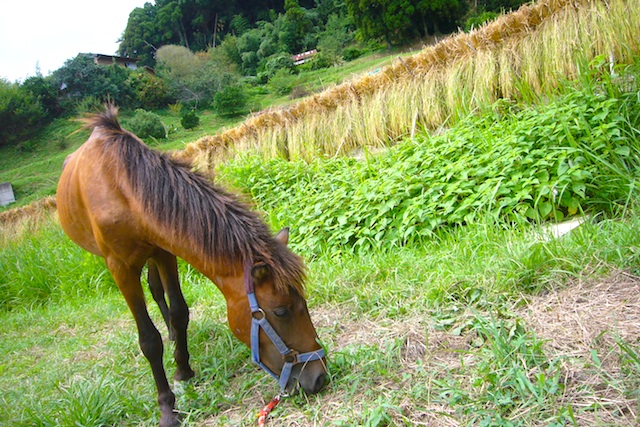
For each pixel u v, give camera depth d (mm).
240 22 52375
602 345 2262
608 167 3936
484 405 2078
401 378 2445
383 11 26516
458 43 6465
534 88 5863
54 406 2955
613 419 1846
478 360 2398
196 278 5586
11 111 34125
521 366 2234
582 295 2709
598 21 5398
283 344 2340
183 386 2963
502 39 6125
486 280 3074
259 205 6359
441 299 3080
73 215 3170
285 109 8180
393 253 4254
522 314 2707
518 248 3229
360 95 7414
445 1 24391
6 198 25656
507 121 5219
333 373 2605
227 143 8773
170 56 42562
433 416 2111
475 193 4457
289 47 40844
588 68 4938
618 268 2809
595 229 3230
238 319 2398
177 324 3016
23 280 7020
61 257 7355
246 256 2361
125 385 3166
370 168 5699
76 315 5324
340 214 5176
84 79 35969
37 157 32281
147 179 2572
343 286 3791
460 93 6359
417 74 6801
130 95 35750
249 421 2480
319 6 43781
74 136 33594
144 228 2607
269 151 8078
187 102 35719
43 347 4621
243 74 41938
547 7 5801
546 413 1953
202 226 2418
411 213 4578
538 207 4074
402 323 2973
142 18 59562
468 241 3809
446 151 5055
